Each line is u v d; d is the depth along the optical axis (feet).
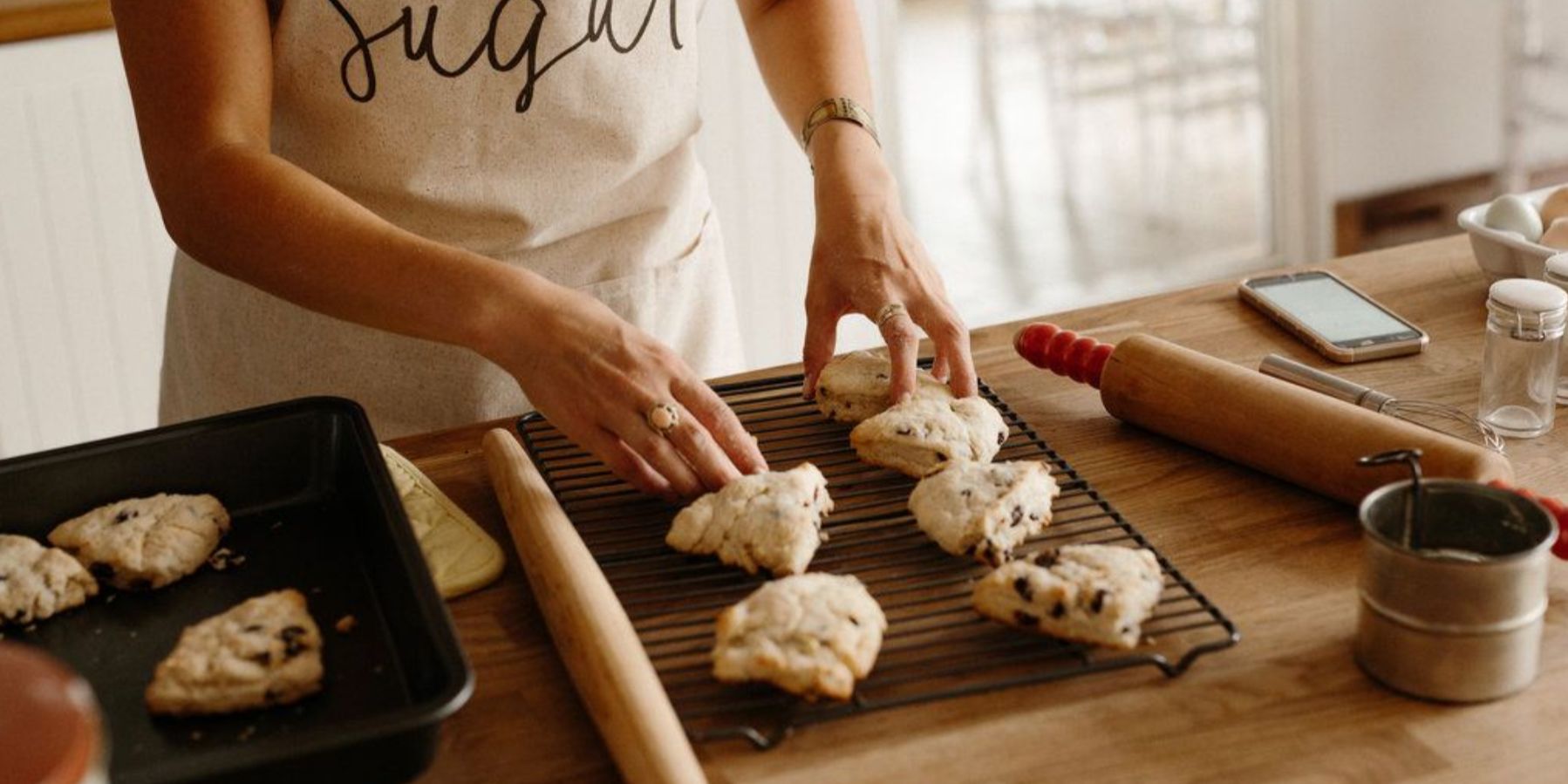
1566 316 4.08
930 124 16.34
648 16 4.74
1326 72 11.35
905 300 4.44
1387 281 5.15
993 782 2.86
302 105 4.53
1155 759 2.91
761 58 5.22
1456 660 2.97
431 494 3.91
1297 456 3.79
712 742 3.00
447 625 2.91
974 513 3.55
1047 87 15.92
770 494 3.60
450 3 4.42
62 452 3.74
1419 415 4.17
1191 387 4.05
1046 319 4.98
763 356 9.62
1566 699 3.02
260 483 3.90
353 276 3.78
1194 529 3.73
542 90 4.64
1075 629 3.21
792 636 3.12
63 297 7.66
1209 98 15.67
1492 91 12.14
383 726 2.65
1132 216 13.74
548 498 3.63
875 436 3.96
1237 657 3.20
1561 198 4.99
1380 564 3.02
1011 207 14.20
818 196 4.70
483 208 4.76
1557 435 4.10
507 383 4.96
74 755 1.93
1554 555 3.45
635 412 3.65
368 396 4.94
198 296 5.18
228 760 2.58
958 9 19.94
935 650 3.26
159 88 3.93
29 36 7.10
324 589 3.49
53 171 7.41
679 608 3.43
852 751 2.96
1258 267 12.19
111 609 3.47
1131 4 14.30
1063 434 4.26
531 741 3.05
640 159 4.92
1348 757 2.89
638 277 5.08
